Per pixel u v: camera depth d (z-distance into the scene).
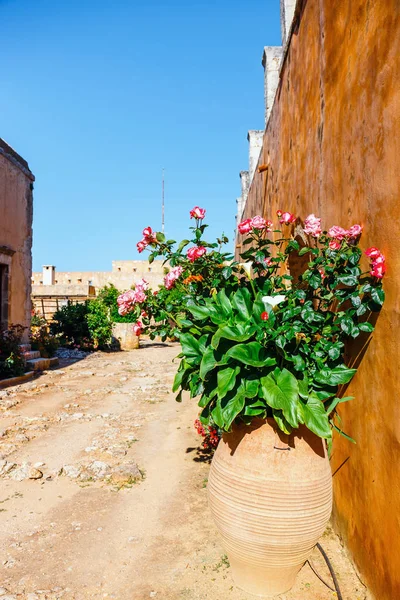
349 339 3.00
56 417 7.00
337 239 2.87
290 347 2.78
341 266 2.85
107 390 9.21
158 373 11.69
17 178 11.98
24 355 11.49
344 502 3.15
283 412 2.45
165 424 6.70
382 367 2.49
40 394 8.77
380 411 2.51
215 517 2.74
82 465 4.91
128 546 3.34
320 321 2.93
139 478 4.61
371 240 2.66
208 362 2.81
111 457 5.21
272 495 2.54
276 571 2.67
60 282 31.00
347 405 3.07
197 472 4.78
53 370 11.71
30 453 5.36
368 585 2.67
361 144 2.82
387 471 2.40
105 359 14.57
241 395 2.61
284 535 2.53
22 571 3.02
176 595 2.77
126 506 4.00
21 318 12.23
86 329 17.16
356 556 2.89
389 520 2.37
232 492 2.64
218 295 3.21
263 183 7.59
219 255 3.71
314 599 2.70
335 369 2.79
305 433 2.68
